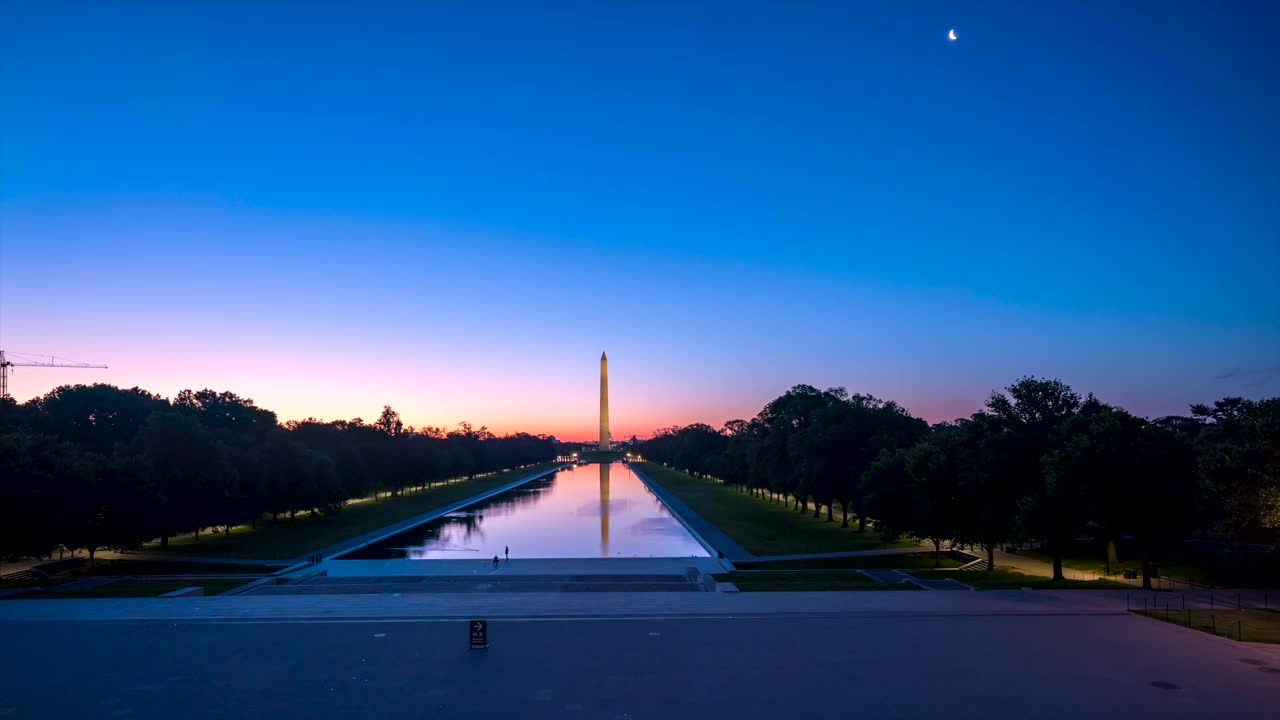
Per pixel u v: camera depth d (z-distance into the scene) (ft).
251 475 352.69
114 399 508.53
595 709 96.58
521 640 129.18
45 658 119.65
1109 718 92.63
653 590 199.00
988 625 139.44
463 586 204.85
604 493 654.12
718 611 151.23
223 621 143.54
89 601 163.32
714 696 101.04
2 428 299.58
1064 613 148.97
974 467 223.71
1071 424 205.57
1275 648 123.24
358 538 334.03
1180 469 187.93
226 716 94.68
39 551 223.30
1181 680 106.73
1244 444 200.44
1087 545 278.26
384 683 106.73
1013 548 277.03
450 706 97.76
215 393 627.05
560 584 208.03
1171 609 152.35
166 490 298.56
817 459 361.30
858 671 111.45
